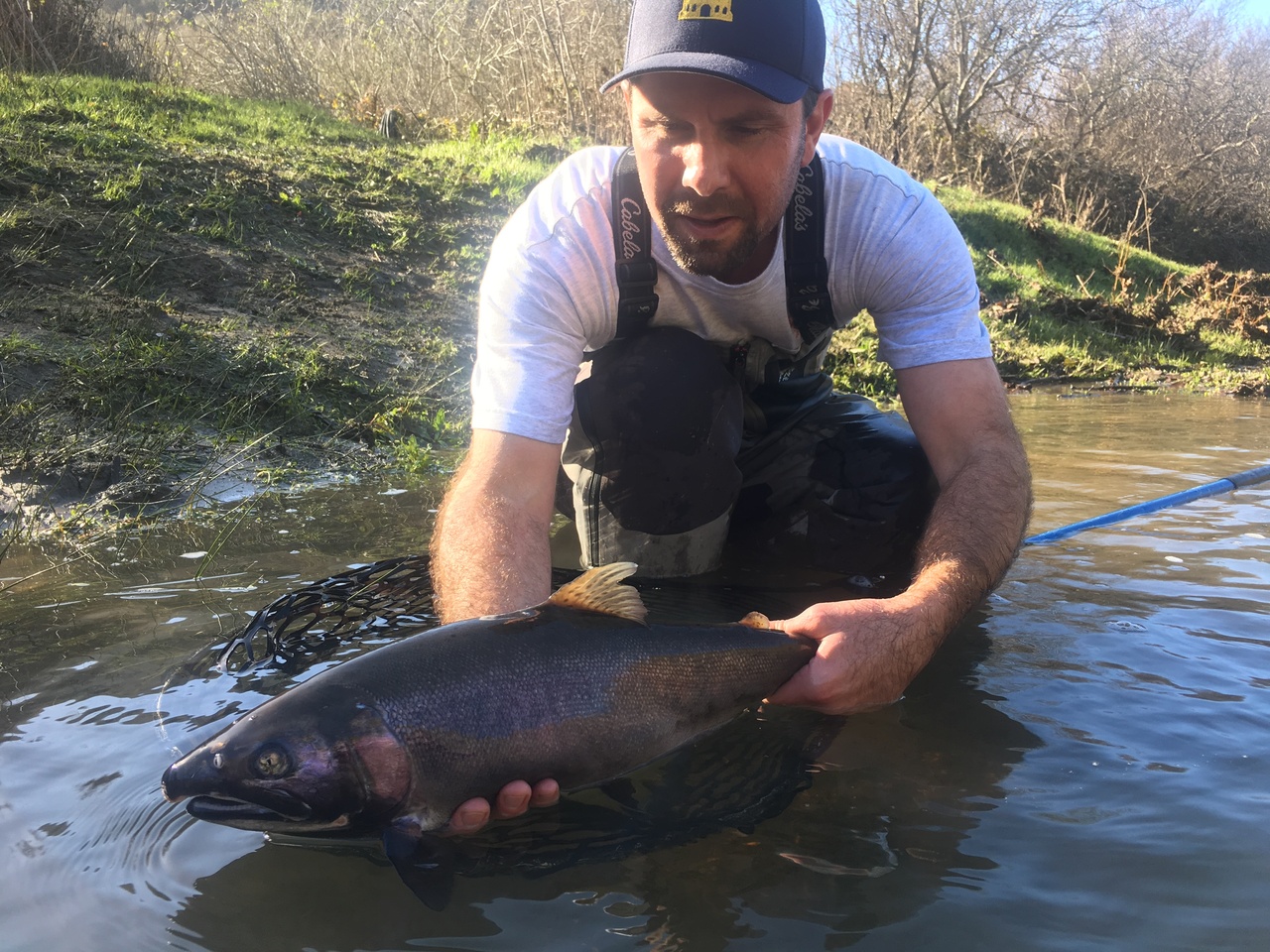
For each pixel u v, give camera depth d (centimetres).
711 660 238
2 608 326
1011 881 190
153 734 239
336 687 197
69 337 568
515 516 269
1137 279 1720
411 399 611
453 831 204
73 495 448
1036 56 2473
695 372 337
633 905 183
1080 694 268
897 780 226
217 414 544
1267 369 1174
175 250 704
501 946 172
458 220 924
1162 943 171
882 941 172
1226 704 262
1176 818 210
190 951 170
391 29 1553
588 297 310
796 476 380
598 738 219
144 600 333
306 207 834
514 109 1438
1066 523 438
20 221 663
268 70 1423
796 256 319
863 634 248
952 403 317
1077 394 973
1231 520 447
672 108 269
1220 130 3106
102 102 962
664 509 349
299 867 195
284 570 362
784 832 207
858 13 2236
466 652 209
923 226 318
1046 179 2362
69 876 188
